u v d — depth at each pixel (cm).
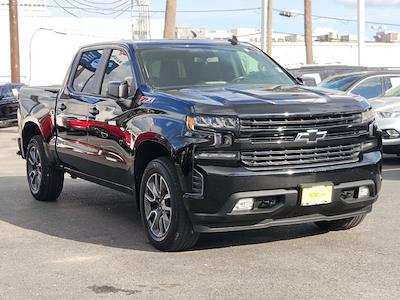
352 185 598
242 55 754
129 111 661
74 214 809
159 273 548
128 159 663
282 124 565
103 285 521
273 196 566
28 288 518
